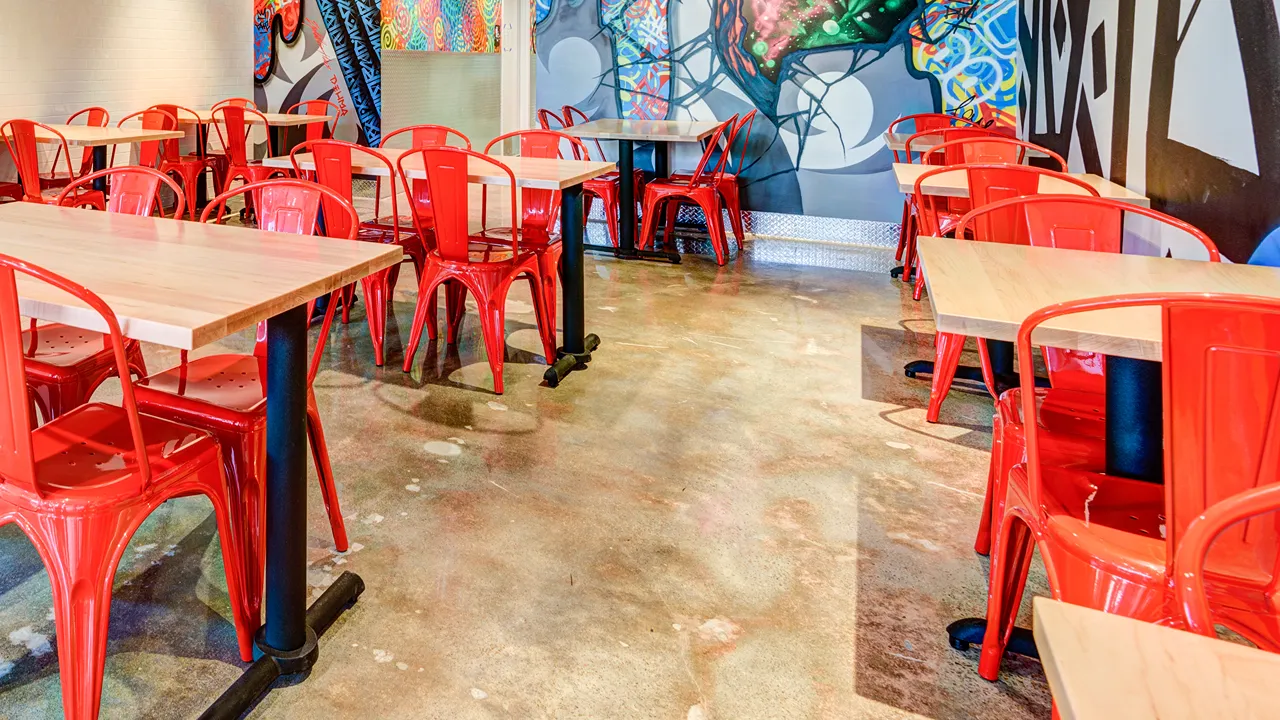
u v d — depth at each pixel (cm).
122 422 172
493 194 841
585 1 714
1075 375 216
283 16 887
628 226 600
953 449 297
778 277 556
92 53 712
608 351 397
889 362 390
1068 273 188
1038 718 169
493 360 336
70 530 143
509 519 243
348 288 426
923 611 204
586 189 607
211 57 837
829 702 173
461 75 1149
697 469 277
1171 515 120
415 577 213
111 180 266
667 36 696
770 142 689
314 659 179
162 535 230
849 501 258
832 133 670
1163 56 326
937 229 330
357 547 226
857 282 546
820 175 681
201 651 183
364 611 199
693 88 700
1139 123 354
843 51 652
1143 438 158
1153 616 126
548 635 192
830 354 400
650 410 327
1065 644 61
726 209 713
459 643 188
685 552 228
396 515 243
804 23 656
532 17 879
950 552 230
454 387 346
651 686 176
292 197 245
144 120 616
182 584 208
